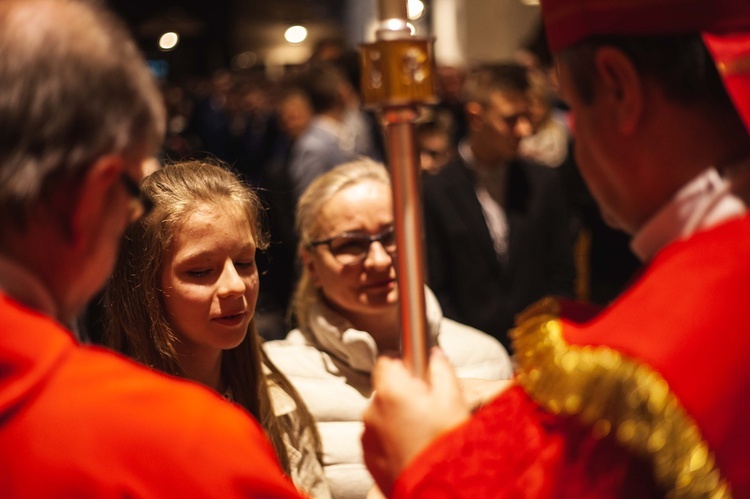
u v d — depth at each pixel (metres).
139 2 10.46
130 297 1.83
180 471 1.01
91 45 1.00
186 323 1.82
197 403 1.06
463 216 3.95
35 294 1.01
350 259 2.22
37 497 0.97
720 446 0.99
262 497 1.05
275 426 1.95
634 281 1.10
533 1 9.60
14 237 0.99
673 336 1.00
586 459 1.01
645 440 0.98
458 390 1.14
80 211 1.00
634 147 1.12
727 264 1.04
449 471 1.05
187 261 1.80
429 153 4.96
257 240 1.94
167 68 10.16
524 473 1.02
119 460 0.99
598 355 1.01
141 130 1.04
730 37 1.09
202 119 13.12
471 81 4.11
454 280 3.97
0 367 1.00
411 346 1.15
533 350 1.06
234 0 15.98
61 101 0.97
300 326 2.37
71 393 1.00
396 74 1.12
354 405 2.18
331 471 2.09
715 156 1.10
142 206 1.12
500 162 4.09
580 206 4.19
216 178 1.86
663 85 1.09
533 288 4.04
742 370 1.00
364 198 2.23
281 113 7.54
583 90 1.14
